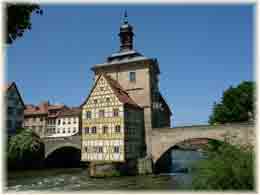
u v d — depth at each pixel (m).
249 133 35.72
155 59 48.75
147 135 45.03
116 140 40.00
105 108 41.56
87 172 45.84
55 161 57.66
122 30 51.28
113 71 49.22
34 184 32.50
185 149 52.78
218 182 11.53
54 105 79.88
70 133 73.44
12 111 56.12
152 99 47.94
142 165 41.03
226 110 43.62
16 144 49.66
